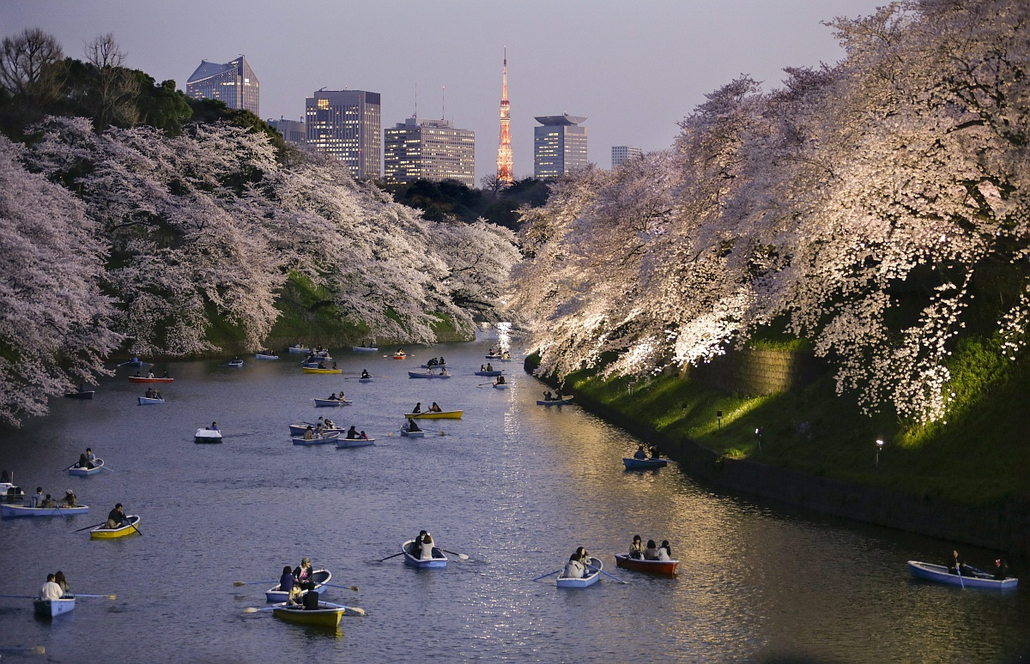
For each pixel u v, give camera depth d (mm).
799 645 26359
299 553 34812
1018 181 33125
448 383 85500
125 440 56219
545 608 29422
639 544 33500
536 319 79125
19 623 28266
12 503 40688
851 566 32000
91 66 122750
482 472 47938
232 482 45906
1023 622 27328
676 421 53188
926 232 34781
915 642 26281
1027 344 36656
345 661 25781
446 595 30609
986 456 34281
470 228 147500
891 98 38094
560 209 79750
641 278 49781
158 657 26016
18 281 56344
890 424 38625
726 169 50562
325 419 59625
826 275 37906
